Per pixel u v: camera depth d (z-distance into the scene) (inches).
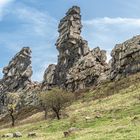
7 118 7057.1
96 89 5940.0
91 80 6441.9
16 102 7450.8
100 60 6855.3
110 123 2733.8
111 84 5797.2
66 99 4608.8
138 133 1961.1
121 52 6028.5
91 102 5182.1
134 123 2358.5
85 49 7140.8
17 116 6815.9
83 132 2420.0
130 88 5118.1
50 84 7273.6
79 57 7106.3
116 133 2106.3
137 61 5757.9
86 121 3238.2
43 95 4795.8
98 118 3267.7
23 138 2805.1
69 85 6712.6
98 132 2306.8
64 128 3253.0
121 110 3508.9
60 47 7416.3
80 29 7490.2
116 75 5994.1
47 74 7460.6
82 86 6481.3
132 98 4224.9
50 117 5231.3
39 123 4458.7
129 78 5625.0
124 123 2486.5
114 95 5078.7
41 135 2849.4
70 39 7273.6
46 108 5275.6
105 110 3796.8
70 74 6825.8
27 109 6983.3
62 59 7313.0
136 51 5782.5
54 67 7495.1
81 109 4658.0
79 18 7559.1
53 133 2903.5
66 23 7504.9
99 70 6530.5
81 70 6722.4
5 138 2938.0
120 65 5959.6
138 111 3171.8
